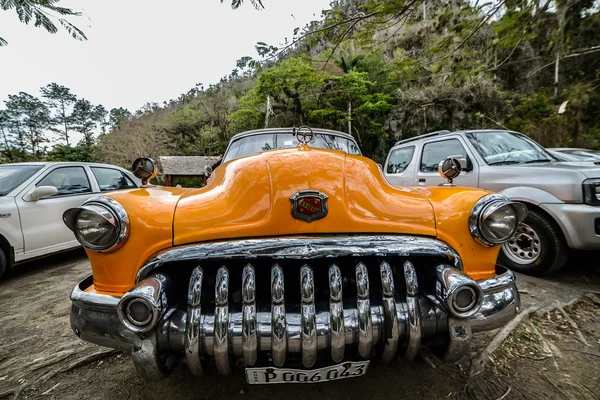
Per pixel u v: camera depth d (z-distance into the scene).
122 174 5.26
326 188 1.35
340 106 19.53
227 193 1.43
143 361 1.14
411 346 1.22
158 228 1.31
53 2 2.70
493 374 1.75
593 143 8.12
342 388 1.64
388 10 3.23
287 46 3.49
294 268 1.33
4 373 1.90
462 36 4.39
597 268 3.38
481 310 1.34
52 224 3.93
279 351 1.11
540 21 4.77
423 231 1.39
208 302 1.27
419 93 16.14
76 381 1.80
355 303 1.24
